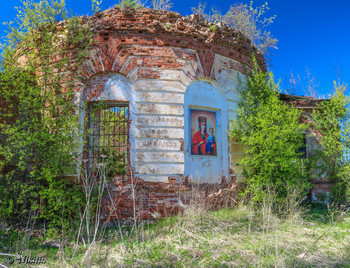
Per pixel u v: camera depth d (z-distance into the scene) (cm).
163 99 927
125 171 902
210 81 1025
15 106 927
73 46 925
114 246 646
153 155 899
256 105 1066
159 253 592
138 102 913
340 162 1247
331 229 787
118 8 950
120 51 930
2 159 880
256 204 962
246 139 1002
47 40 847
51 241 710
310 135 1277
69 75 904
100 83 930
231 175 1014
